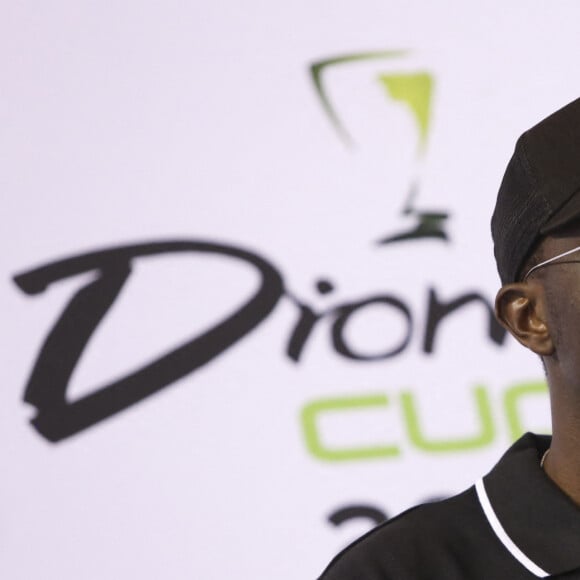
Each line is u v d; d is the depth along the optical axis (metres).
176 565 9.04
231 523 9.12
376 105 9.57
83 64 9.45
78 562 8.97
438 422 9.33
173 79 9.49
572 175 3.81
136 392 9.20
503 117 9.64
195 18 9.55
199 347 9.28
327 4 9.62
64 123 9.40
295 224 9.45
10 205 9.29
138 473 9.11
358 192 9.50
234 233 9.42
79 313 9.25
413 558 3.97
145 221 9.39
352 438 9.26
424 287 9.44
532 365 9.42
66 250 9.30
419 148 9.56
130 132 9.44
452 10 9.70
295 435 9.23
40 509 8.99
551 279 3.91
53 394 9.12
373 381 9.33
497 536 3.97
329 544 9.15
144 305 9.30
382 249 9.45
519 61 9.70
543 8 9.76
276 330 9.34
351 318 9.38
